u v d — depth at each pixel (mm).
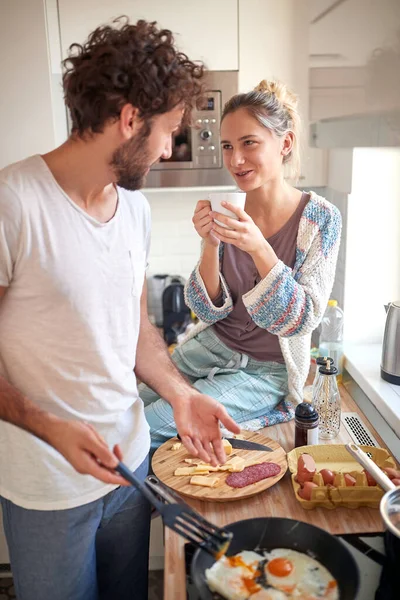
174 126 1284
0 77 2289
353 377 2260
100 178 1275
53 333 1271
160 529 2160
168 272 3145
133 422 1485
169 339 2867
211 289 1963
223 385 1968
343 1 1899
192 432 1462
